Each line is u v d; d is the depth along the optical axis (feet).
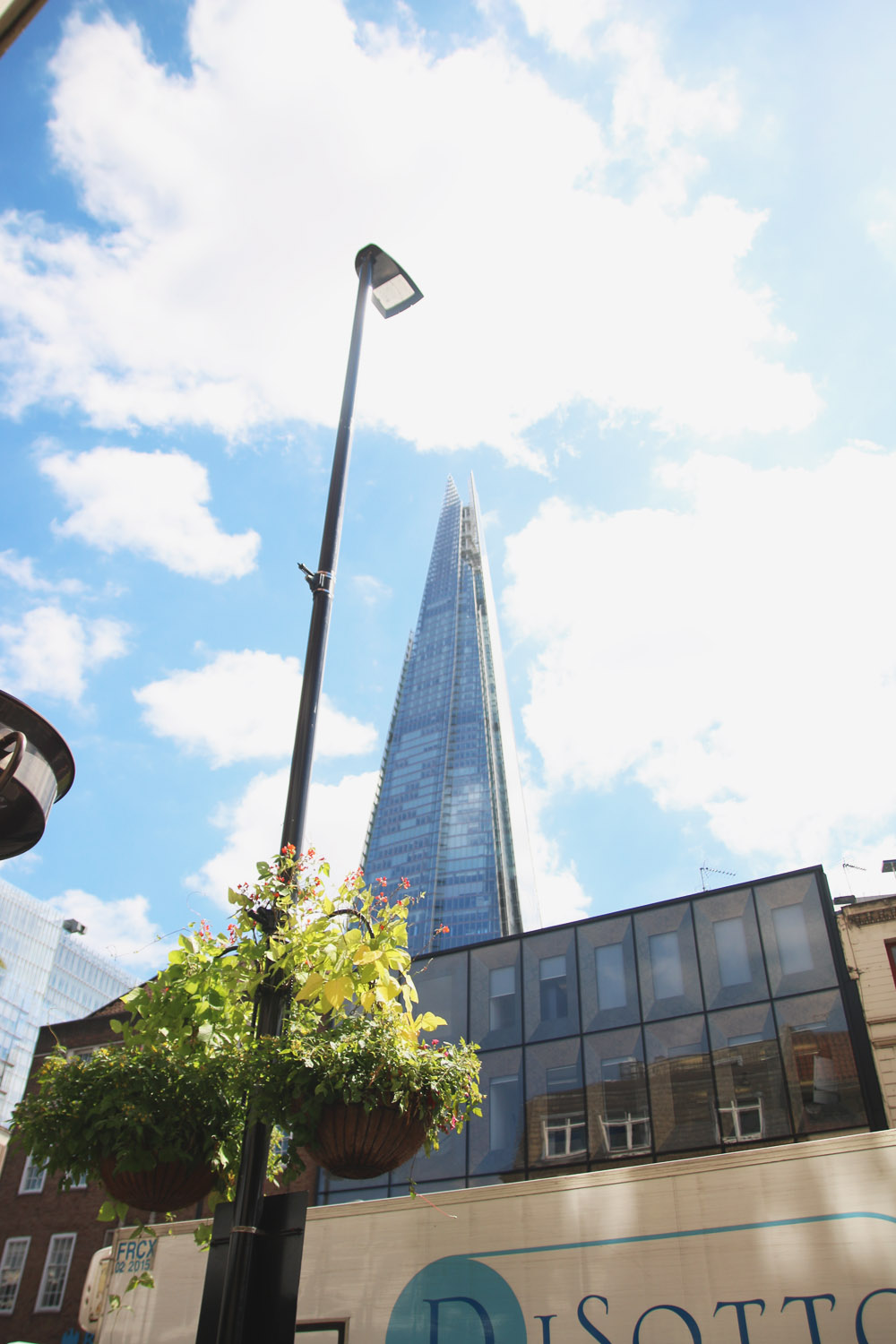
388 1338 30.68
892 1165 25.73
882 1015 77.71
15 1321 106.52
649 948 93.25
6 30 14.51
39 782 14.55
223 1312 13.88
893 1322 23.73
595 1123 85.30
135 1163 16.35
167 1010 17.48
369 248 29.53
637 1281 27.66
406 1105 16.55
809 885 87.81
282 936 17.25
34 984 442.91
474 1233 31.09
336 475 23.75
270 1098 16.06
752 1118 78.84
